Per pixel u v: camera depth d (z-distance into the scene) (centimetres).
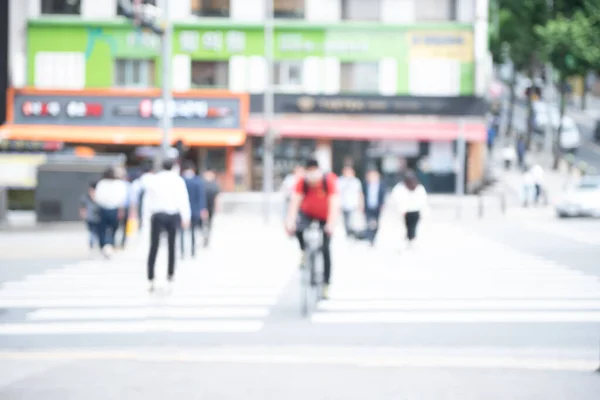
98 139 5241
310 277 1405
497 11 6544
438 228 3644
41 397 809
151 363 966
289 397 796
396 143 5409
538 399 784
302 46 5400
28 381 878
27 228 3400
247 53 5409
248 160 5375
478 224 3891
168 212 1628
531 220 4147
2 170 3684
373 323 1265
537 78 7350
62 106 5334
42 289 1716
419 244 2797
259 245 2798
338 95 5347
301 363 961
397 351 1045
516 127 8269
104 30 5422
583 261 2212
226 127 5297
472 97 5362
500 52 7194
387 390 821
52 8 5466
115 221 2367
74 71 5428
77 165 3397
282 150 5388
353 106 5347
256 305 1471
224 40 5409
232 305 1474
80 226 3400
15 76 5400
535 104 7894
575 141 7044
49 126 5334
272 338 1148
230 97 5306
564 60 5647
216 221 4162
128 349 1078
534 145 7300
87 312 1409
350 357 1002
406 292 1611
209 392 820
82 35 5425
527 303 1460
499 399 785
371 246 2669
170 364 959
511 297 1536
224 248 2681
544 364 952
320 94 5356
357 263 2175
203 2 5456
